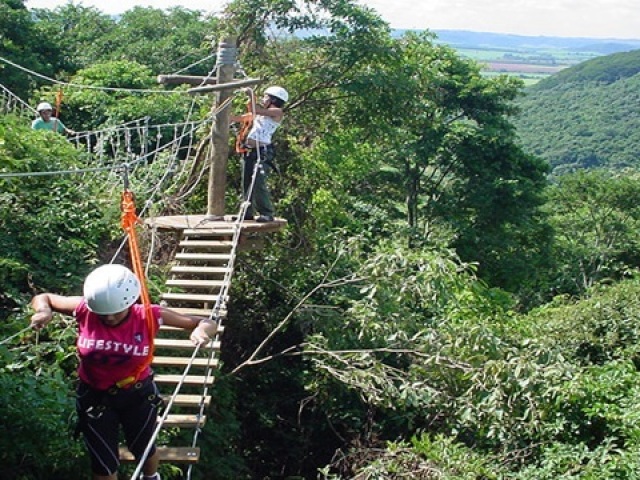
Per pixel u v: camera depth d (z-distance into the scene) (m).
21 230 10.77
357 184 28.14
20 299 9.48
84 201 11.80
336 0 16.58
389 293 11.66
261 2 16.53
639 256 36.59
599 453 9.59
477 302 14.24
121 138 19.02
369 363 11.56
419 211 30.94
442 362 11.03
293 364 14.38
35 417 6.77
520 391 10.38
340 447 13.02
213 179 11.52
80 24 34.78
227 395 11.96
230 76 11.61
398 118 17.58
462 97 29.78
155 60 29.03
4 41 24.69
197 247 10.55
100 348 5.16
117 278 5.10
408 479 9.42
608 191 36.25
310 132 17.23
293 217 15.17
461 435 11.30
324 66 16.70
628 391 11.14
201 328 5.28
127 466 7.74
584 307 15.80
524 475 9.52
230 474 11.19
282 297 14.71
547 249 31.16
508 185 28.31
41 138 12.52
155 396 5.42
